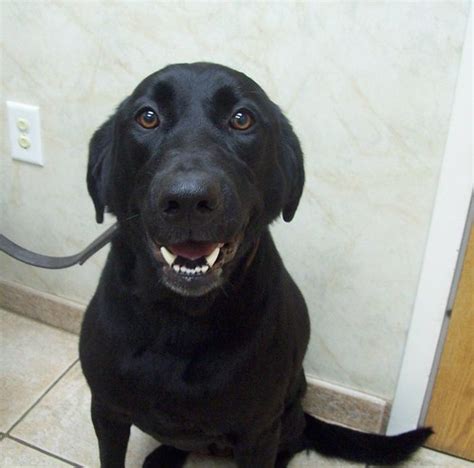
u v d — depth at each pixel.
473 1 1.01
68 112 1.38
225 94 0.85
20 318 1.67
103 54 1.29
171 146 0.82
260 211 0.91
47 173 1.48
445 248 1.20
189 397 0.97
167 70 0.88
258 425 1.04
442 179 1.15
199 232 0.77
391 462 1.34
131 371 0.97
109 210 0.99
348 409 1.44
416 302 1.27
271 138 0.92
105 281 1.00
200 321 0.93
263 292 0.98
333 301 1.35
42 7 1.29
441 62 1.07
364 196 1.22
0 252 1.63
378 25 1.08
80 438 1.35
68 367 1.53
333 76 1.15
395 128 1.15
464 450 1.39
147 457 1.29
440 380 1.34
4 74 1.39
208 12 1.18
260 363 0.98
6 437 1.34
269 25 1.15
